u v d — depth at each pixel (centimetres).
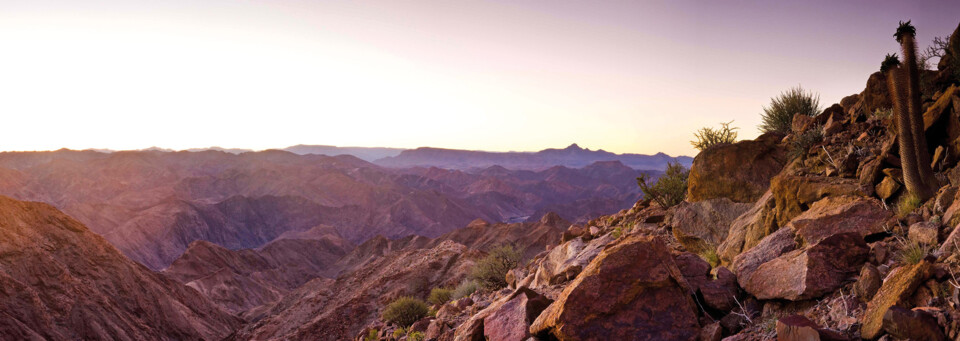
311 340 5997
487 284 1410
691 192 1070
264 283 18662
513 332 552
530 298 577
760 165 992
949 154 655
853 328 394
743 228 784
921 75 838
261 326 8069
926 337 330
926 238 471
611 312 456
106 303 9469
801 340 374
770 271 504
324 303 8262
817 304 447
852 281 451
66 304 8756
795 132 1047
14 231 9400
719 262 788
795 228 592
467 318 879
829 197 666
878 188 632
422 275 6788
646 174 1316
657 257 489
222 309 14500
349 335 5878
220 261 19862
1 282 8144
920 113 571
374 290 6888
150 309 10375
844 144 821
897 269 412
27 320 7975
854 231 550
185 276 18288
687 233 898
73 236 10438
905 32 576
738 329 473
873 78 897
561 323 458
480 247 18050
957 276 366
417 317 1187
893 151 689
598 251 838
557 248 1052
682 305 468
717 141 1231
